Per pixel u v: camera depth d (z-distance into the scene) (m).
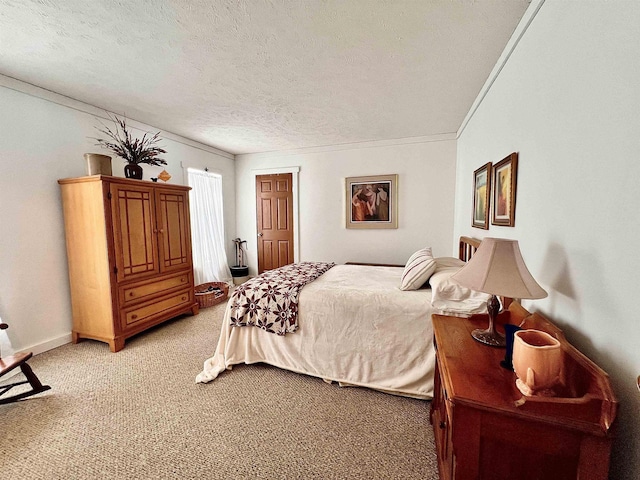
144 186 2.81
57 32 1.69
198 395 1.92
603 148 0.91
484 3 1.47
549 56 1.28
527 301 1.56
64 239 2.67
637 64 0.77
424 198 4.14
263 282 2.45
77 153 2.76
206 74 2.23
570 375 0.91
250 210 5.19
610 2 0.88
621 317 0.83
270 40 1.79
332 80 2.34
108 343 2.70
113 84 2.40
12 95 2.30
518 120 1.66
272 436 1.55
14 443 1.49
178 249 3.26
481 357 1.10
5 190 2.28
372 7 1.50
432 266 2.10
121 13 1.52
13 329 2.34
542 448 0.79
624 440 0.81
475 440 0.85
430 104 2.86
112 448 1.46
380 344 1.98
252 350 2.32
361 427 1.62
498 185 2.00
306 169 4.75
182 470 1.33
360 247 4.55
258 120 3.35
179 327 3.11
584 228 1.01
